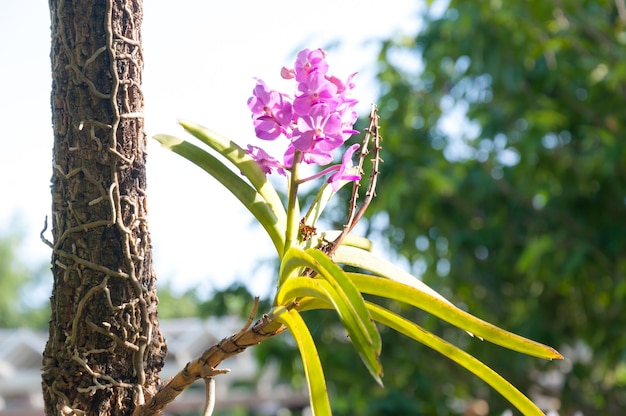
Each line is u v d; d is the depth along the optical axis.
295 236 1.19
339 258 1.23
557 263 3.57
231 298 3.78
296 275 1.15
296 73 1.14
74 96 1.16
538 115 3.37
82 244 1.15
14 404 6.25
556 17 3.31
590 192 3.68
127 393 1.15
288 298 1.11
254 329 1.10
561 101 3.61
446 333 4.13
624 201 3.66
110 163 1.16
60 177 1.17
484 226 3.80
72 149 1.15
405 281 1.25
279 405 6.61
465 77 3.89
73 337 1.14
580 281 3.71
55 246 1.16
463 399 4.34
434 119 4.03
